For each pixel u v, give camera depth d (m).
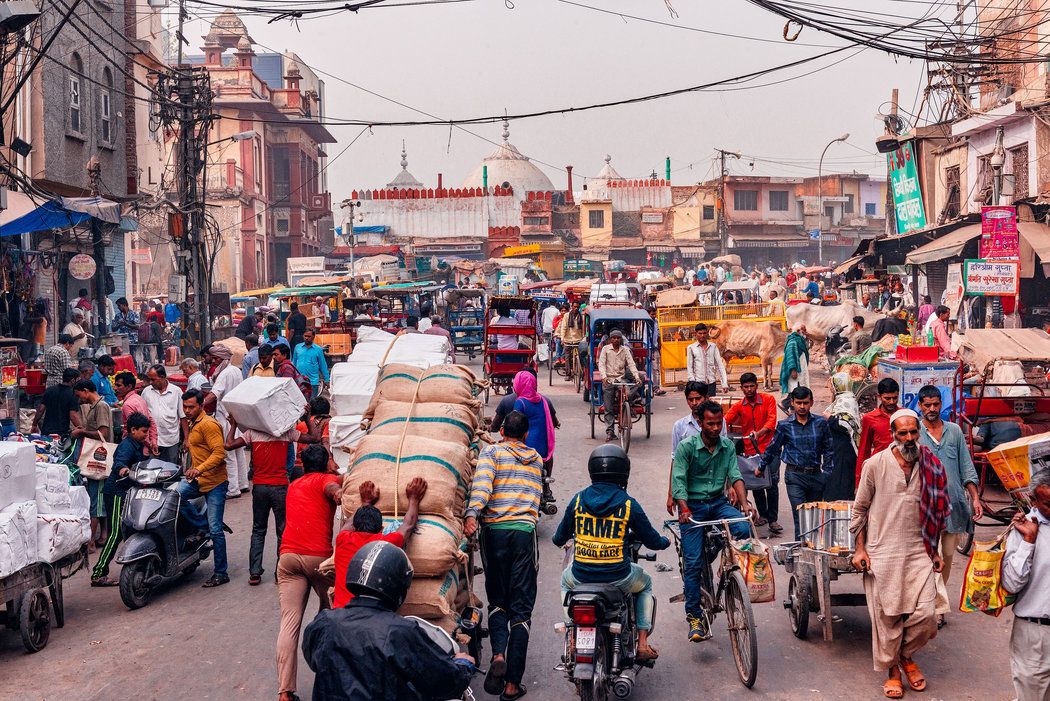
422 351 11.23
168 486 9.08
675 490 7.05
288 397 9.16
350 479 6.35
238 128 54.91
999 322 22.92
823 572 6.94
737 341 20.70
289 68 61.50
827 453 8.36
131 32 28.91
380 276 50.22
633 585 6.14
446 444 6.54
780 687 6.41
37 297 22.19
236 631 7.91
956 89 25.34
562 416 18.53
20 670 7.20
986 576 5.39
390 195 70.88
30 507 7.60
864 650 7.07
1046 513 5.27
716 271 50.53
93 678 6.99
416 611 5.91
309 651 4.01
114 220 18.92
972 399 9.85
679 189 72.94
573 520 6.20
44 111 21.98
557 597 8.45
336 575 5.78
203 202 28.55
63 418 11.20
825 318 22.41
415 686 3.92
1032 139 24.83
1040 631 5.23
